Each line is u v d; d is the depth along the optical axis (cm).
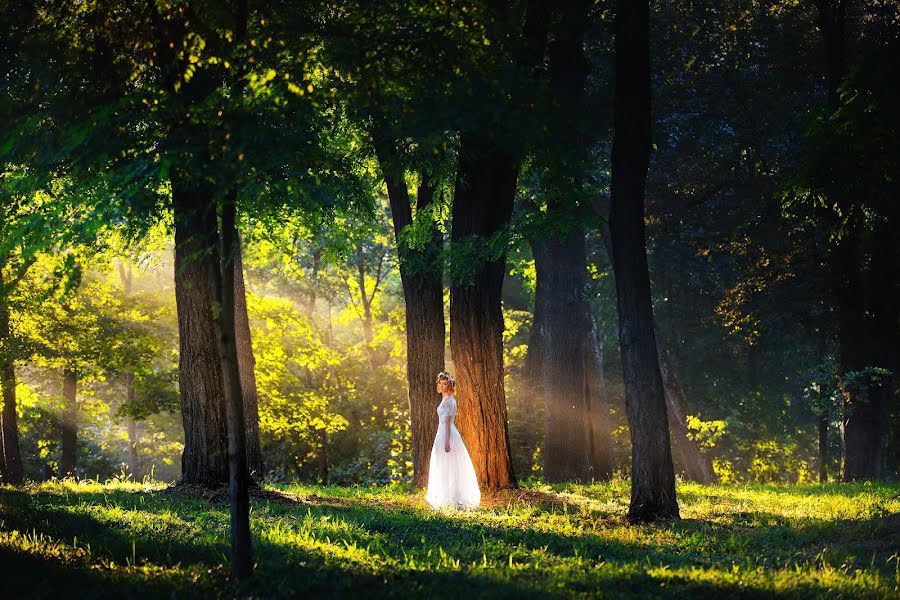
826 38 2780
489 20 1168
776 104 3022
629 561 977
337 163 1226
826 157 1761
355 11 1143
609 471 2805
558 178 1392
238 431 832
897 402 3456
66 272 958
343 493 1870
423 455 1950
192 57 965
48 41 1155
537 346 3400
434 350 1956
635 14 1420
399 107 1178
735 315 3350
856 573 866
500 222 1708
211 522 1200
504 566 922
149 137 890
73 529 1082
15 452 2698
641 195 1433
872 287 2914
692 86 3088
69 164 975
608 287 3419
